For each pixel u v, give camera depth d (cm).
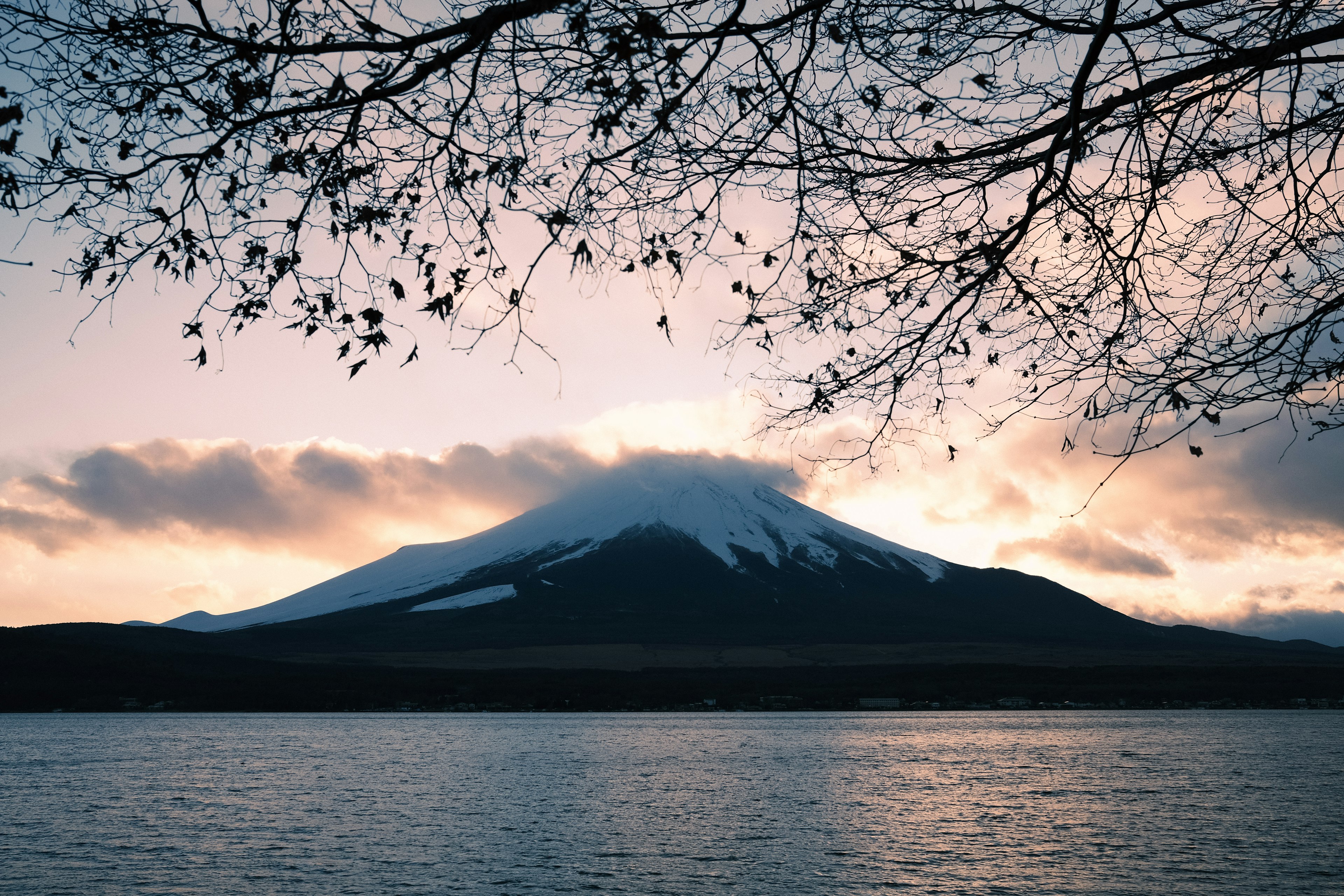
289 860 3136
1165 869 2938
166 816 4059
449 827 3759
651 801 4488
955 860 3102
